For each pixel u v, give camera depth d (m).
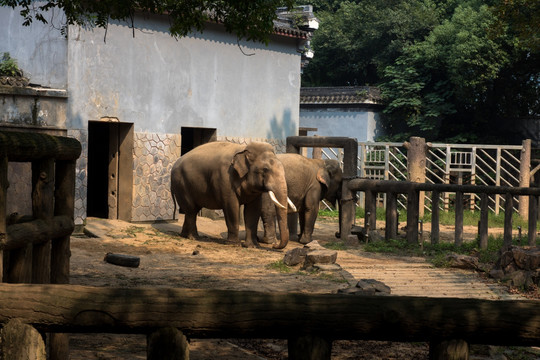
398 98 30.83
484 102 31.69
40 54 15.88
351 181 16.84
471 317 2.97
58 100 15.45
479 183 29.72
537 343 2.96
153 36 17.48
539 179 27.95
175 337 3.04
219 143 15.48
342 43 34.50
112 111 16.56
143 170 17.34
